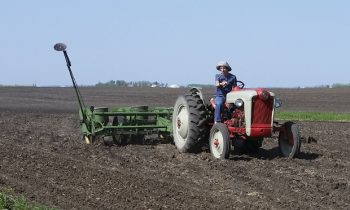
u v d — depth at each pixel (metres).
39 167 10.87
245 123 11.79
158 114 14.34
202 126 12.52
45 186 9.21
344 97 44.78
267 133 11.87
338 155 12.90
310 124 21.38
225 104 12.35
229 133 11.97
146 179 9.80
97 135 13.95
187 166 11.16
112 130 13.82
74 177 9.93
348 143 15.41
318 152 13.28
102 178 9.84
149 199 8.35
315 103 37.72
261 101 11.80
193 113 12.52
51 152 12.80
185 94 13.08
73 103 34.84
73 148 13.42
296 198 8.61
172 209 7.79
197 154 12.62
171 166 11.19
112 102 36.00
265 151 13.30
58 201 8.21
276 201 8.37
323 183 9.64
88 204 8.06
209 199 8.39
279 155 12.41
